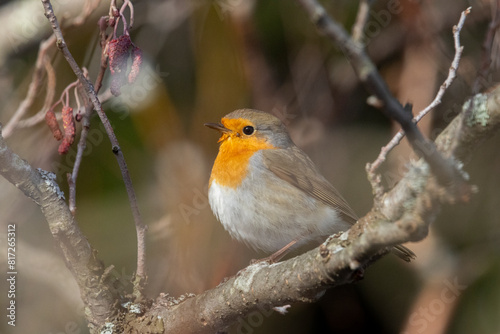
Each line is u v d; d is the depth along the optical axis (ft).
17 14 36.22
